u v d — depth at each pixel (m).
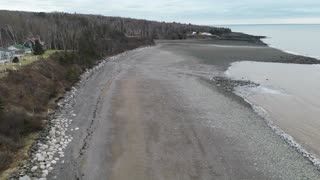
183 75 49.81
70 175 18.89
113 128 26.30
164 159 21.16
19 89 30.17
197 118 28.94
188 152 22.20
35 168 19.12
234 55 76.50
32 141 22.50
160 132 25.59
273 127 27.44
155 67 58.12
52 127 25.44
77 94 36.19
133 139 24.17
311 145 24.22
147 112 30.44
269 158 21.73
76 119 27.89
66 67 46.81
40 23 98.56
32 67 37.59
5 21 94.50
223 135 25.23
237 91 39.69
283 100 36.22
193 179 18.88
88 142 23.41
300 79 48.06
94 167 19.94
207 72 52.81
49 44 72.62
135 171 19.62
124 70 54.12
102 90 38.62
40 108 29.05
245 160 21.31
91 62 57.81
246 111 31.31
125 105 32.59
